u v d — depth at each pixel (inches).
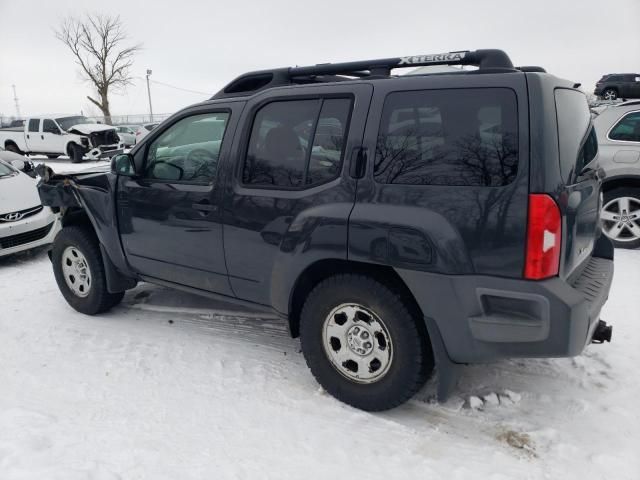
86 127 735.7
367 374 110.6
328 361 116.0
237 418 110.9
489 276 93.3
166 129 144.6
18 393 121.6
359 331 110.0
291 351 144.3
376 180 104.7
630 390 119.0
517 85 92.7
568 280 101.7
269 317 169.0
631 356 134.5
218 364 136.3
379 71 118.3
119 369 134.3
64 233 170.7
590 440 101.7
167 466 93.4
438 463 95.9
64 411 112.8
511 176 91.0
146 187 146.2
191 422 109.1
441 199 96.8
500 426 107.4
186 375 130.9
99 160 715.4
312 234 111.0
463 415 111.7
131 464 93.5
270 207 119.5
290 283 117.6
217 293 139.3
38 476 87.9
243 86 138.3
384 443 102.1
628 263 213.2
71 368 135.1
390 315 104.0
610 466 93.5
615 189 236.1
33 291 201.2
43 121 753.6
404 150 102.3
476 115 95.7
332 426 107.8
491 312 94.9
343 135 110.7
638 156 229.3
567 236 94.5
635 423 106.8
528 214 89.2
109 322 167.2
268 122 123.4
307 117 117.0
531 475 92.0
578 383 122.6
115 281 165.5
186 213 136.6
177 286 149.3
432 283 97.3
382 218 101.7
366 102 108.1
